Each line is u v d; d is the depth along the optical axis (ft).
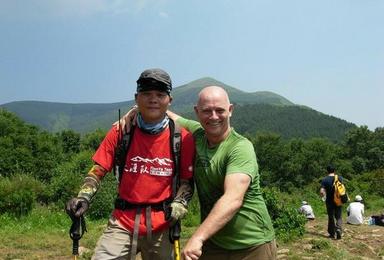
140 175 11.59
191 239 10.58
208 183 12.23
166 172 11.65
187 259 10.32
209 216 10.84
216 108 11.84
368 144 282.56
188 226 49.14
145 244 11.57
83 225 11.51
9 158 153.89
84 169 76.48
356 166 274.16
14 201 50.67
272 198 40.32
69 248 33.12
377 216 52.90
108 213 53.83
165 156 11.69
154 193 11.54
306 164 271.69
